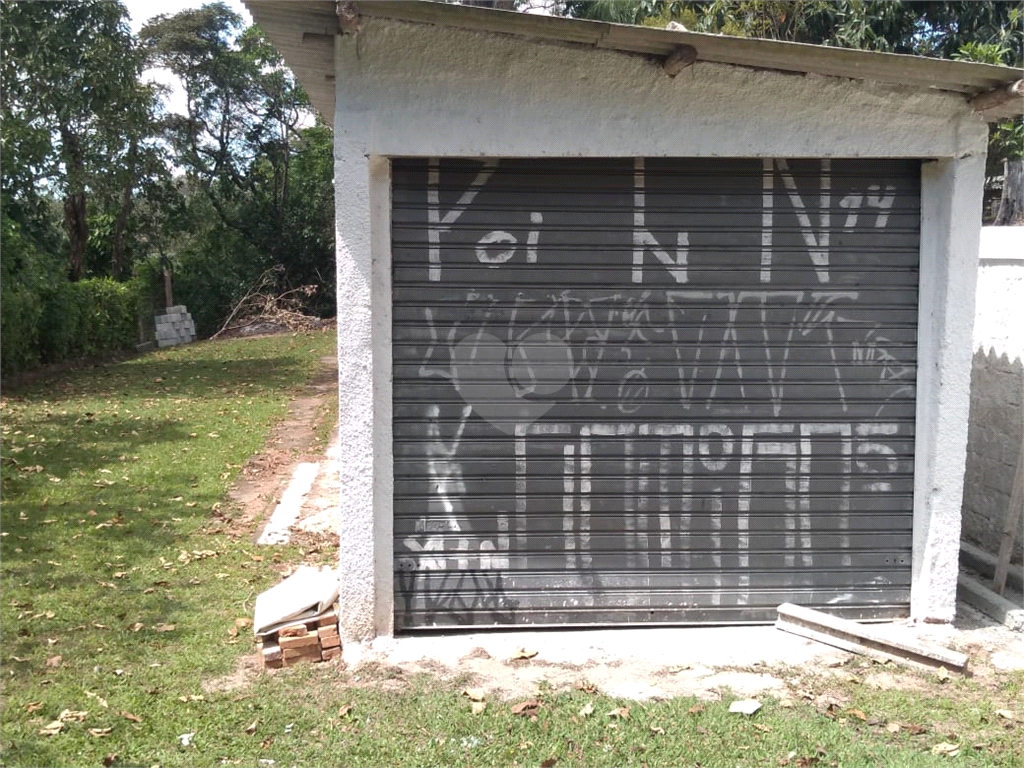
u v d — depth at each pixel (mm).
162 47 27516
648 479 4551
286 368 16828
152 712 3848
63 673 4219
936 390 4535
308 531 6578
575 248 4430
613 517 4555
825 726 3715
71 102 16969
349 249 4184
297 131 31156
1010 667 4266
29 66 16328
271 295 28453
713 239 4477
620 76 4195
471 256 4395
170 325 23359
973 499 5895
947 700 3939
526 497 4516
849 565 4688
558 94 4199
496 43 4109
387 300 4336
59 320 16281
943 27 12172
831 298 4547
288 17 3932
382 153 4160
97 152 18250
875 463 4641
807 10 11641
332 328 25891
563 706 3848
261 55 29359
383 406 4367
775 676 4156
